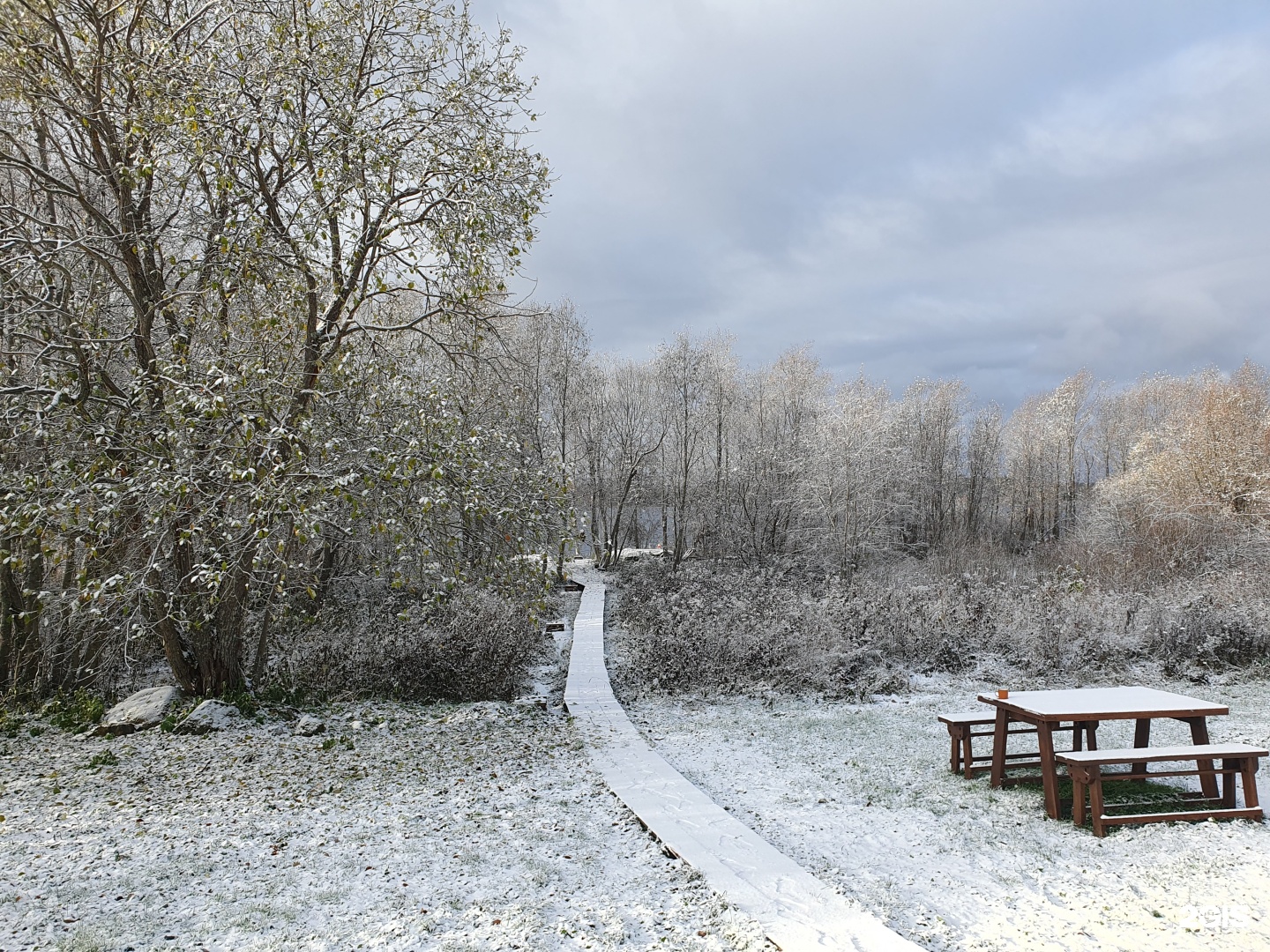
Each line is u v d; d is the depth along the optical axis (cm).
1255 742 769
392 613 1367
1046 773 563
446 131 902
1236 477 2319
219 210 833
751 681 1170
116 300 1000
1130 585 1803
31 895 439
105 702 1016
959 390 4625
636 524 4481
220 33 882
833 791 667
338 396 802
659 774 719
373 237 895
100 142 906
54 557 823
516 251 920
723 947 378
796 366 3859
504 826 572
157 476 695
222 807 615
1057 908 418
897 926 405
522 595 906
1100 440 4647
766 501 3544
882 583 2305
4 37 788
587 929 399
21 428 757
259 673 1051
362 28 909
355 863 494
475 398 1002
